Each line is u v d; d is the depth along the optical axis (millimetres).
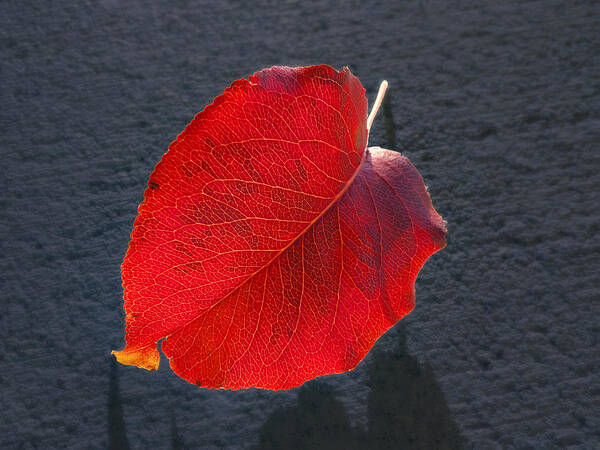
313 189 213
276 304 217
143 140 268
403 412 238
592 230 256
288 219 213
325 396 240
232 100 205
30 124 270
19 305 250
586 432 236
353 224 217
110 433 237
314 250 216
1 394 241
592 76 272
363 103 223
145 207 207
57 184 263
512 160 263
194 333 216
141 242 208
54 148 267
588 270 252
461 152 264
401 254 221
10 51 279
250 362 220
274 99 207
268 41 278
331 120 212
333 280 218
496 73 273
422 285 250
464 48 276
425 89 271
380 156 225
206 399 240
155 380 242
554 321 247
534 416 238
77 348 246
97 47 279
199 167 206
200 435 236
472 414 238
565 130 266
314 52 276
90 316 249
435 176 262
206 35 280
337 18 281
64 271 254
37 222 259
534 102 269
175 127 269
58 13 283
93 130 269
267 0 283
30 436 237
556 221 257
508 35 277
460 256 253
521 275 251
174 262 210
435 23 279
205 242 210
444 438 235
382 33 278
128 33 280
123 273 210
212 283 213
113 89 274
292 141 209
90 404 240
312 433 236
